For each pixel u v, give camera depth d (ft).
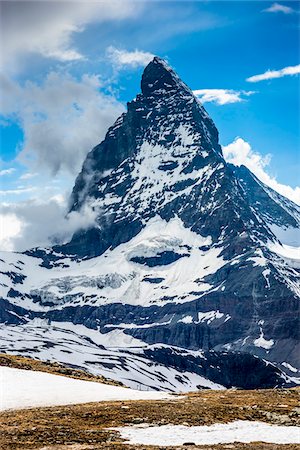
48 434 233.96
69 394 339.16
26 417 271.08
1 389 341.82
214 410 285.43
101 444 218.59
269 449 212.64
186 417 269.03
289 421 264.11
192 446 216.33
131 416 271.49
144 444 221.25
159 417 269.23
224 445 219.00
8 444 217.97
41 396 330.95
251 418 271.49
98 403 317.42
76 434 235.20
